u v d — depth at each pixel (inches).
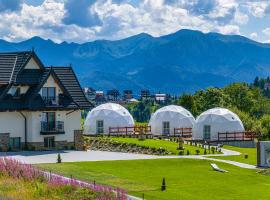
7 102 2615.7
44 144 2672.2
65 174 1850.4
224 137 3563.0
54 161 2230.6
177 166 2162.9
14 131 2632.9
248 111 5433.1
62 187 1366.9
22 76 2674.7
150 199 1517.0
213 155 2581.2
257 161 2237.9
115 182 1747.0
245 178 1936.5
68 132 2728.8
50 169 1947.6
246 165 2263.8
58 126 2691.9
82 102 2775.6
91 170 1975.9
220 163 2263.8
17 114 2640.3
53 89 2706.7
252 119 4586.6
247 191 1699.1
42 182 1459.2
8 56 2758.4
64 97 2731.3
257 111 5580.7
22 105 2642.7
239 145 3535.9
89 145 2883.9
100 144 2844.5
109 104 3631.9
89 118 3563.0
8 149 2605.8
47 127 2667.3
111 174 1905.8
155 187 1696.6
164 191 1642.5
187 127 3764.8
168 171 2036.2
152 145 2699.3
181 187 1723.7
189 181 1838.1
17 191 1360.7
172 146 2746.1
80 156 2429.9
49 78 2687.0
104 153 2586.1
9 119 2620.6
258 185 1807.3
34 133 2642.7
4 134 2608.3
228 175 1984.5
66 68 2874.0
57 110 2679.6
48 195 1332.4
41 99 2657.5
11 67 2714.1
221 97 5064.0
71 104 2719.0
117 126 3518.7
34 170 1557.6
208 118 3614.7
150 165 2160.4
